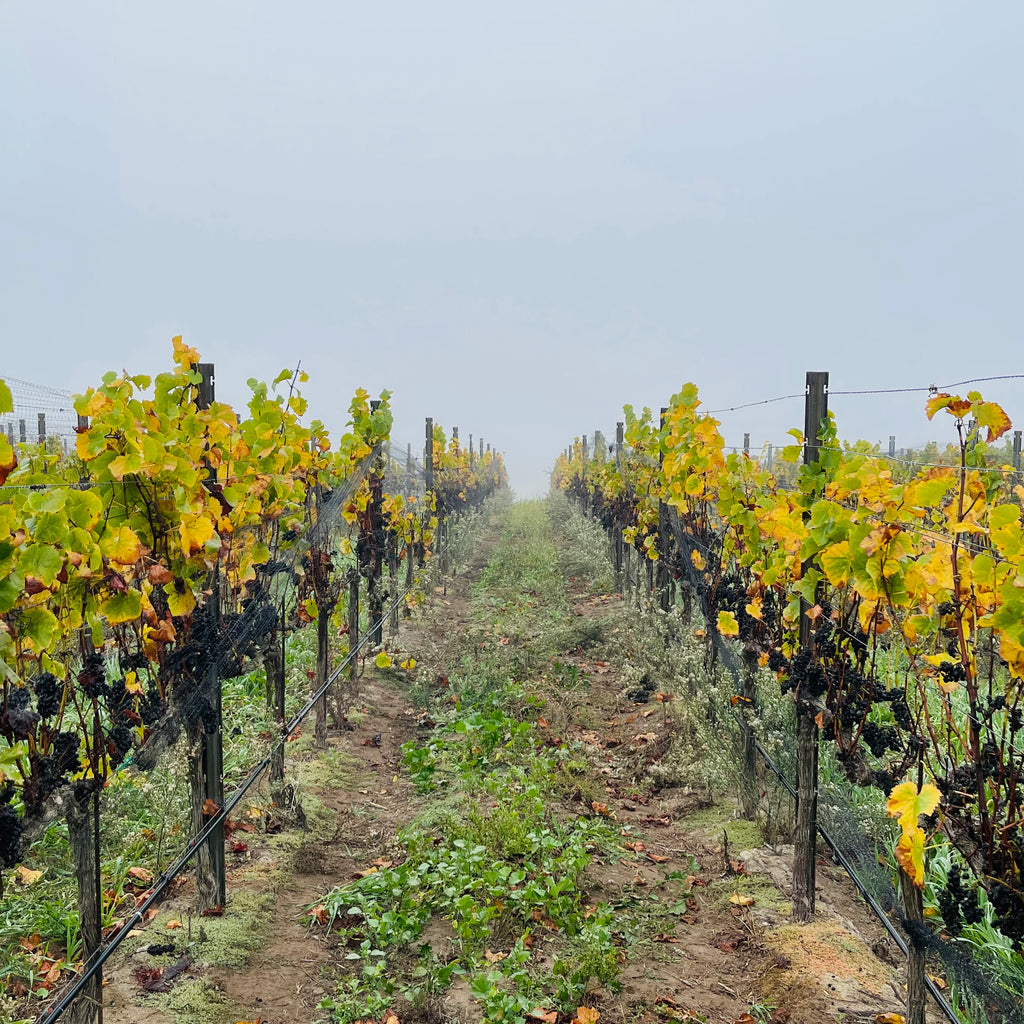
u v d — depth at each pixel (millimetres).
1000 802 2787
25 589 2611
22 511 2721
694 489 6504
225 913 4207
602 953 3828
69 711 4254
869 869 3654
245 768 5578
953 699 4770
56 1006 2941
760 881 4672
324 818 5559
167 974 3662
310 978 3822
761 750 5312
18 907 3996
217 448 4504
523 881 4473
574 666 9008
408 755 6359
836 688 3758
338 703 7375
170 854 4570
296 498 5652
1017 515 2562
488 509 32656
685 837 5445
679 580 7727
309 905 4484
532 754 6293
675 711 6941
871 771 3498
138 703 3598
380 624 9148
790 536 4109
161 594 3758
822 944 3932
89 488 3473
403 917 4129
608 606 12172
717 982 3826
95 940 3137
